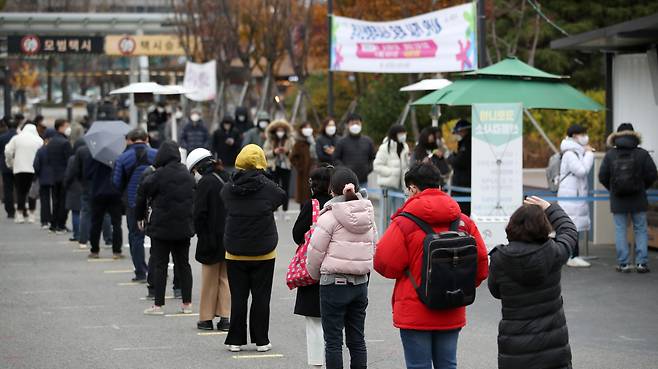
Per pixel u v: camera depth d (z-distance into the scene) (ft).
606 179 96.02
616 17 236.84
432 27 135.33
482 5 122.21
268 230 63.93
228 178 71.46
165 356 64.13
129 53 268.82
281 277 95.35
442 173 106.22
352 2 217.56
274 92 232.53
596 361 61.87
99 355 64.54
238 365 61.52
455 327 47.80
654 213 109.09
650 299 82.43
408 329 47.57
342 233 54.49
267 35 232.32
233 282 64.75
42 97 556.92
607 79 124.77
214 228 70.85
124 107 358.02
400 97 188.44
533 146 191.52
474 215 91.09
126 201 93.45
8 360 63.10
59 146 137.69
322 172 58.13
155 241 77.71
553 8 239.91
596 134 193.67
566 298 83.05
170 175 76.64
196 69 221.66
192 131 164.55
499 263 43.60
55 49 277.44
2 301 84.94
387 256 47.39
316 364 58.75
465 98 95.14
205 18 257.96
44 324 75.00
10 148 151.12
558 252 43.42
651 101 119.34
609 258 104.94
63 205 138.21
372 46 140.87
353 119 125.90
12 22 270.87
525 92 96.37
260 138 150.82
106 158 105.81
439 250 46.26
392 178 117.50
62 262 108.47
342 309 55.26
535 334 43.19
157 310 78.28
